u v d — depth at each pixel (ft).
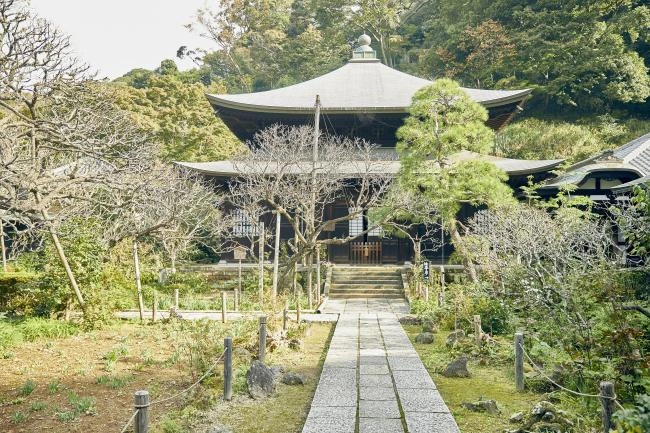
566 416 26.84
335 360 42.93
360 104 113.09
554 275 38.50
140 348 47.39
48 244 58.18
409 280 85.87
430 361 42.78
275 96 118.93
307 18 232.12
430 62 181.98
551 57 157.07
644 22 151.94
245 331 48.49
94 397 33.78
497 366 40.86
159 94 143.74
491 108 112.57
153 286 85.30
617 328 28.99
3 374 38.73
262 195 78.48
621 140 147.95
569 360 31.89
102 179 39.52
